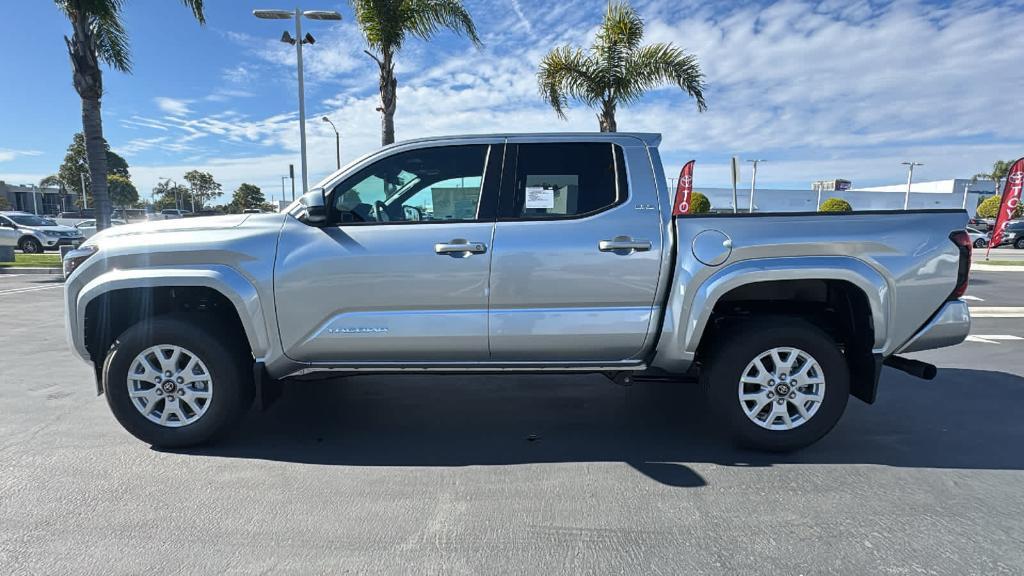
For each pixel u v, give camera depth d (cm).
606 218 365
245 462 357
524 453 372
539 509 299
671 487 322
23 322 832
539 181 374
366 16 1094
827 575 243
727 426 365
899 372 563
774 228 355
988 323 827
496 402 479
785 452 369
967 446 380
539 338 364
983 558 254
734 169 1169
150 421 369
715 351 365
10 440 388
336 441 393
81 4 1164
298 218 371
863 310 360
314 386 523
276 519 288
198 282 357
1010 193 1722
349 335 364
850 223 354
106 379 364
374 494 315
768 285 384
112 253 364
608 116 1296
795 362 363
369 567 249
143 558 254
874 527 279
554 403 475
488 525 283
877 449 375
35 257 1934
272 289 360
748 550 261
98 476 335
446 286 360
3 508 297
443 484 328
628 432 409
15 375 545
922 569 246
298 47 1534
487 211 371
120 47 1312
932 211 360
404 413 452
